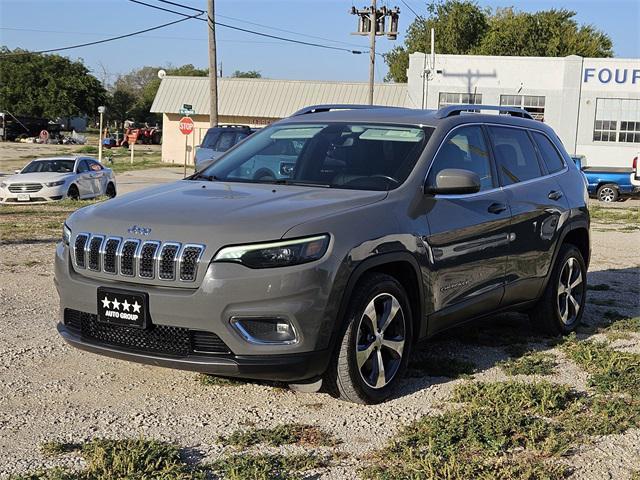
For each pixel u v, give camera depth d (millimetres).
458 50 62094
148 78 131875
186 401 4828
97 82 88812
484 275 5699
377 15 37938
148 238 4520
